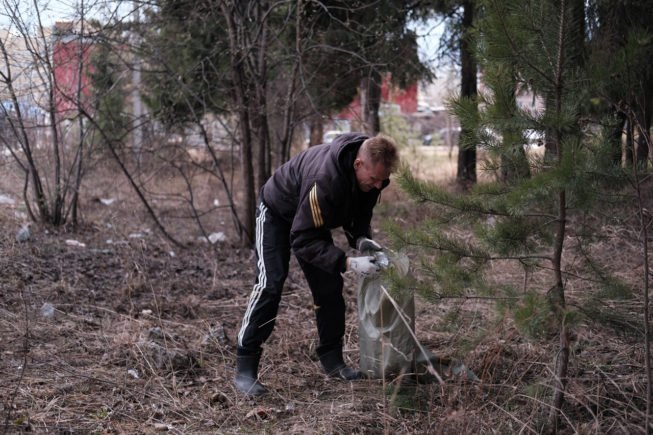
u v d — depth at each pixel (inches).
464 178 403.2
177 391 150.7
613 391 145.2
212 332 185.5
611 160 120.6
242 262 279.6
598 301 129.1
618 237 189.5
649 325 125.3
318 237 144.6
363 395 150.8
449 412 128.7
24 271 232.2
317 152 147.2
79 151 317.1
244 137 298.7
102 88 305.9
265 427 137.4
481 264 134.8
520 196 117.2
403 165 138.0
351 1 335.0
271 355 175.0
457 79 432.8
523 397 141.6
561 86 122.8
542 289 198.7
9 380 148.3
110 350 171.6
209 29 311.4
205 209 392.5
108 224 329.4
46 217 317.4
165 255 284.7
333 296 159.8
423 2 371.9
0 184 358.3
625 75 123.3
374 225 327.0
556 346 161.0
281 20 331.9
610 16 220.7
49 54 281.6
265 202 153.2
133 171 359.9
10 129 320.8
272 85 338.0
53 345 172.6
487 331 136.5
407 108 726.5
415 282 134.6
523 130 125.4
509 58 123.3
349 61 331.9
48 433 126.9
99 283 232.7
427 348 176.1
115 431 131.2
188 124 358.3
